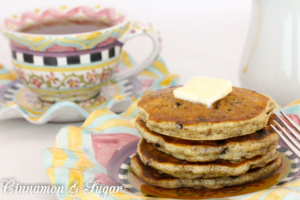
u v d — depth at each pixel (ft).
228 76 2.36
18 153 1.83
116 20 2.18
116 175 1.55
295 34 1.83
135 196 1.39
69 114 1.91
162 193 1.47
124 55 2.50
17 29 2.16
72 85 2.04
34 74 2.03
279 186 1.41
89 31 2.12
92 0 2.90
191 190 1.48
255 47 1.90
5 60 2.56
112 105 1.93
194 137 1.45
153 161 1.50
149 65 2.23
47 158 1.56
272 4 1.83
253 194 1.35
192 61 2.56
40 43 1.96
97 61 2.03
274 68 1.87
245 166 1.47
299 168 1.54
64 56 1.99
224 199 1.36
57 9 2.24
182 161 1.48
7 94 2.15
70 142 1.66
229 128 1.44
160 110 1.50
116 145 1.67
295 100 1.81
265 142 1.48
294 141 1.55
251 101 1.52
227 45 2.75
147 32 2.14
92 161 1.59
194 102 1.50
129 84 2.22
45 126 2.00
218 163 1.47
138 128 1.57
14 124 2.02
